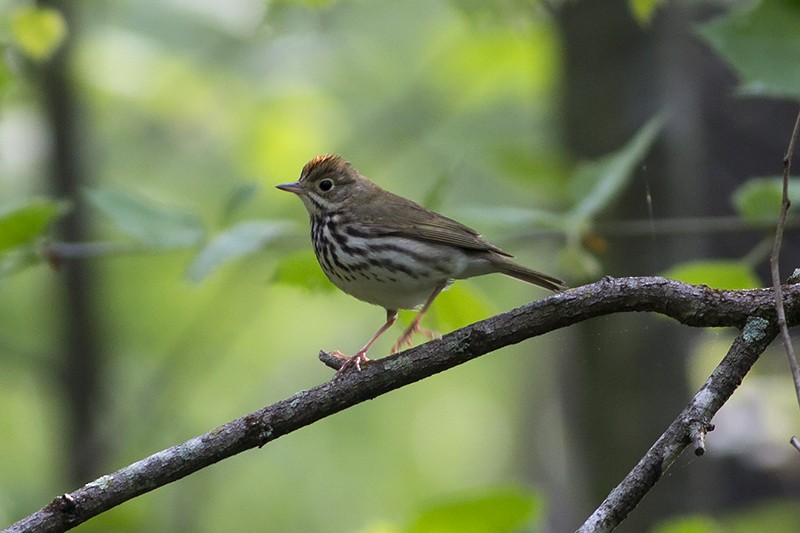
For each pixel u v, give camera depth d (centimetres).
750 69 777
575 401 1230
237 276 1861
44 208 880
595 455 1198
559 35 1213
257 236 874
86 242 1666
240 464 2036
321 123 1780
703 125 1479
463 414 2244
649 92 1165
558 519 1978
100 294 1692
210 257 844
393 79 1845
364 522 2012
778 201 885
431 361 618
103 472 1616
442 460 2180
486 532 817
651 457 562
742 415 1515
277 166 1730
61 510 586
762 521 1672
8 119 1669
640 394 1178
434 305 876
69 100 1636
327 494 2042
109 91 1636
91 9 1609
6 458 1853
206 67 1677
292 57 1766
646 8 870
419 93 1806
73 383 1656
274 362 1995
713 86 1528
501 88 1780
